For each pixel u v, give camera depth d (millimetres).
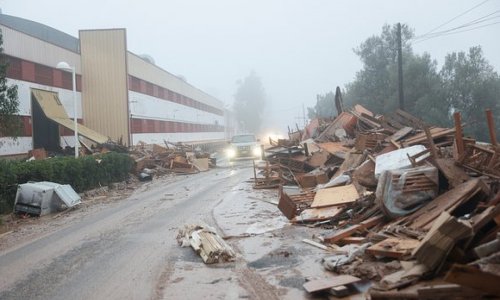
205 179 23672
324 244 8383
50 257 8617
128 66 35688
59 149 28672
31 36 26469
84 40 34906
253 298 5965
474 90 34062
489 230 6152
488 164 9219
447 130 13617
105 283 6879
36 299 6312
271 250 8352
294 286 6312
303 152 19250
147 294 6309
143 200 16484
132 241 9664
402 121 19766
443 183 9000
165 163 29031
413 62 36562
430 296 4895
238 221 11422
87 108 34906
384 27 44125
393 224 8086
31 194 13875
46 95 27641
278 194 16062
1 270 7879
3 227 12219
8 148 23781
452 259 5773
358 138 16016
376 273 6199
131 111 36438
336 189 11398
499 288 4691
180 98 55656
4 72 16906
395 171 8641
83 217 13305
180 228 10375
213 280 6789
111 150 28000
